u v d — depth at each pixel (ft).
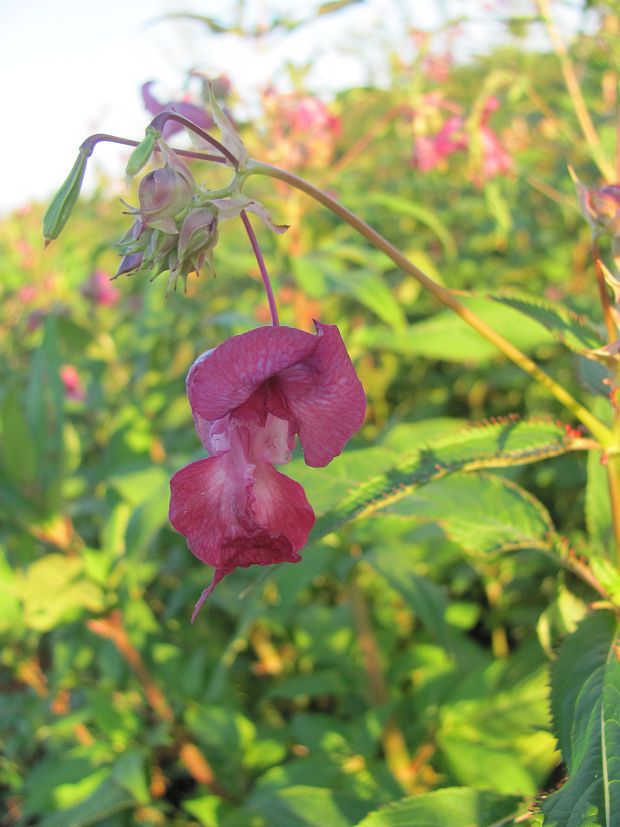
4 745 1.03
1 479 0.81
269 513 0.37
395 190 1.74
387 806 0.52
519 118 1.49
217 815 0.83
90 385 1.33
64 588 0.81
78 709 1.00
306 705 1.10
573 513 1.15
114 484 0.90
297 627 1.01
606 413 0.58
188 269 0.40
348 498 0.47
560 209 1.51
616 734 0.40
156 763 0.98
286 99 1.06
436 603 0.86
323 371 0.37
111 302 1.55
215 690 0.91
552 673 0.46
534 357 1.35
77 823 0.77
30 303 1.72
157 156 0.64
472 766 0.75
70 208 0.39
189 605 1.15
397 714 0.86
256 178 1.25
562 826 0.38
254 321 0.93
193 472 0.38
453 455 0.47
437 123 1.35
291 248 1.03
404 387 1.51
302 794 0.70
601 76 1.37
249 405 0.37
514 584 1.07
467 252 1.65
